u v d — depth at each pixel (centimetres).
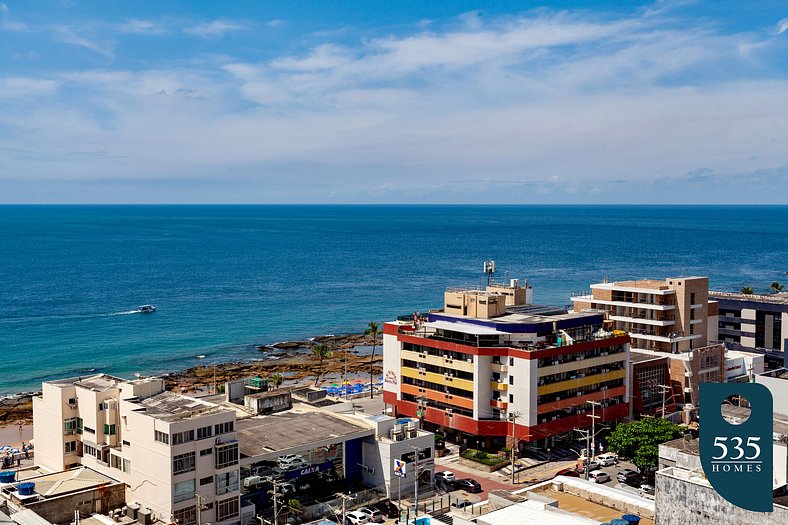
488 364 13750
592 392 14450
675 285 17262
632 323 17600
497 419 13675
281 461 11200
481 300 14700
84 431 11006
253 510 10238
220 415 9812
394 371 15412
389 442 11431
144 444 9738
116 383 11188
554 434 13712
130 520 9325
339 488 11562
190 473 9531
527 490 7619
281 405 12875
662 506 5491
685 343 17150
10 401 18362
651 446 11575
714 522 5184
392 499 11338
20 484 9062
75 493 9288
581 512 7069
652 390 15762
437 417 14375
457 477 12469
